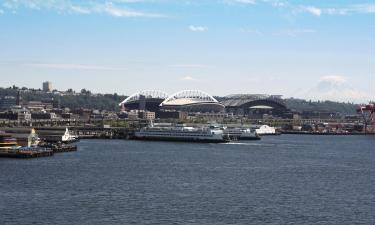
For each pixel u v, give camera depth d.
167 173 174.00
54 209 115.50
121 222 106.44
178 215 112.62
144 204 122.06
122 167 188.00
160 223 106.31
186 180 159.00
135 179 159.12
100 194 133.12
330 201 130.50
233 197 132.75
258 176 171.12
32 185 144.38
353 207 123.75
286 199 131.88
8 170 172.50
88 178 159.25
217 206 121.75
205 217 111.62
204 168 190.00
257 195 136.38
